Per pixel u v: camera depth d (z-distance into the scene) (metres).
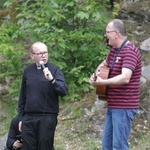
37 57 10.52
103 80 9.34
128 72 9.27
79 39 15.62
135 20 17.69
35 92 10.48
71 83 15.78
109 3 19.09
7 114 15.66
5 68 16.62
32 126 10.59
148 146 12.77
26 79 10.71
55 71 10.60
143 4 17.81
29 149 10.66
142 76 15.15
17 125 11.53
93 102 14.86
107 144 10.16
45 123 10.45
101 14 16.62
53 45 15.88
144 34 17.08
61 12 16.14
